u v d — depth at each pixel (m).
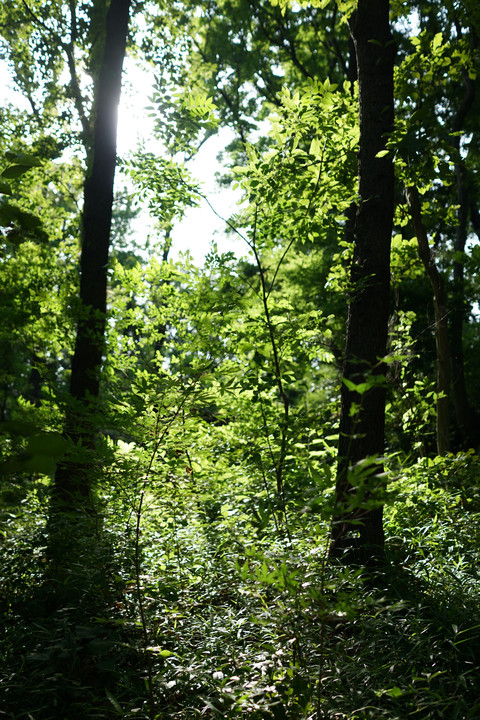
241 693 3.01
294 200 6.35
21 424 1.08
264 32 17.53
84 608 4.09
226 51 17.12
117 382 6.61
